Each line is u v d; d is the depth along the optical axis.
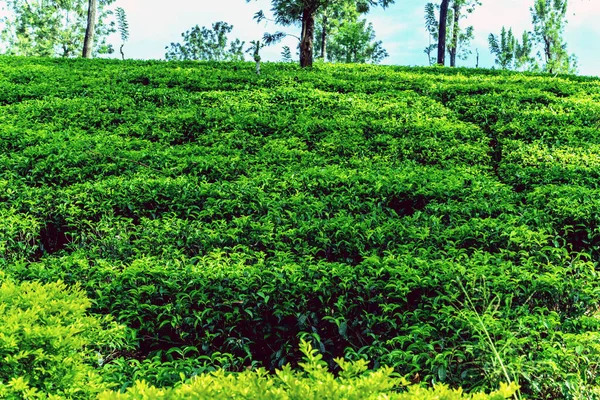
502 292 5.81
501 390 2.76
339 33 40.12
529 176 10.39
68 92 17.34
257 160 11.41
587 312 6.16
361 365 3.07
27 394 3.32
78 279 6.30
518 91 17.61
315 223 7.87
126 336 5.56
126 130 13.55
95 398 3.80
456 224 8.07
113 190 9.17
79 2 46.03
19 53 46.91
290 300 5.78
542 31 47.03
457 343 5.19
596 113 14.73
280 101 16.25
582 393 4.61
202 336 5.74
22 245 7.93
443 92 17.89
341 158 11.76
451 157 11.97
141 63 24.58
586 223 7.91
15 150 11.95
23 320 3.84
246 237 7.83
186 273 6.14
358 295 5.89
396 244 7.44
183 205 8.98
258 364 5.74
